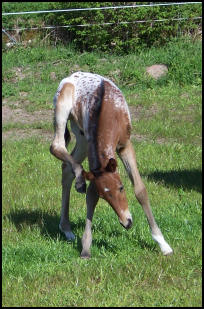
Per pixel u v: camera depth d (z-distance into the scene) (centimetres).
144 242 1015
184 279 862
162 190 1321
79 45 2952
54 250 997
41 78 2670
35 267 933
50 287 861
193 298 800
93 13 2884
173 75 2531
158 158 1597
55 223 1158
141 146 1741
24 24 3050
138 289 834
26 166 1595
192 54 2686
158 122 2042
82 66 2723
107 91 939
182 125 2000
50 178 1474
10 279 893
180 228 1066
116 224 1104
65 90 980
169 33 2909
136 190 954
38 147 1811
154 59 2692
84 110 941
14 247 1018
